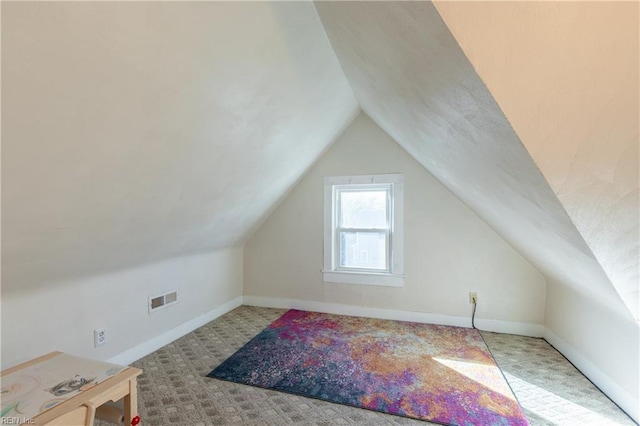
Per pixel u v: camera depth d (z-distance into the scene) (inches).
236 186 98.0
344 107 111.3
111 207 65.4
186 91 55.0
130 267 93.4
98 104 45.6
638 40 28.1
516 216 70.9
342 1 45.4
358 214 138.6
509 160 45.6
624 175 37.1
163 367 90.7
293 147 105.4
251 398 75.7
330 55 77.0
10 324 66.7
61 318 76.2
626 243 46.0
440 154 77.4
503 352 100.8
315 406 72.9
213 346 105.3
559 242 59.6
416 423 67.2
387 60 51.5
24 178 46.5
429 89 47.3
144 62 45.3
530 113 34.7
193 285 120.7
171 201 79.4
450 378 84.8
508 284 118.0
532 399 75.4
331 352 100.2
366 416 69.5
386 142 130.9
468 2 29.4
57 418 39.0
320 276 141.4
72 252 68.6
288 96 78.1
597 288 66.2
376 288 133.7
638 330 66.6
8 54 33.8
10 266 59.4
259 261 149.9
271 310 144.2
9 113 38.3
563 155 37.5
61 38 35.9
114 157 55.6
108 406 50.8
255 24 53.5
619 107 32.0
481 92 35.5
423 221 126.8
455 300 123.9
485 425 66.1
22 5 31.4
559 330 102.0
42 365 51.9
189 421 67.1
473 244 121.4
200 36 48.2
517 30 30.1
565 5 28.1
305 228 143.2
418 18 33.3
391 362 93.5
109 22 37.9
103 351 86.5
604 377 78.0
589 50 29.7
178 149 65.7
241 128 75.1
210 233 113.7
